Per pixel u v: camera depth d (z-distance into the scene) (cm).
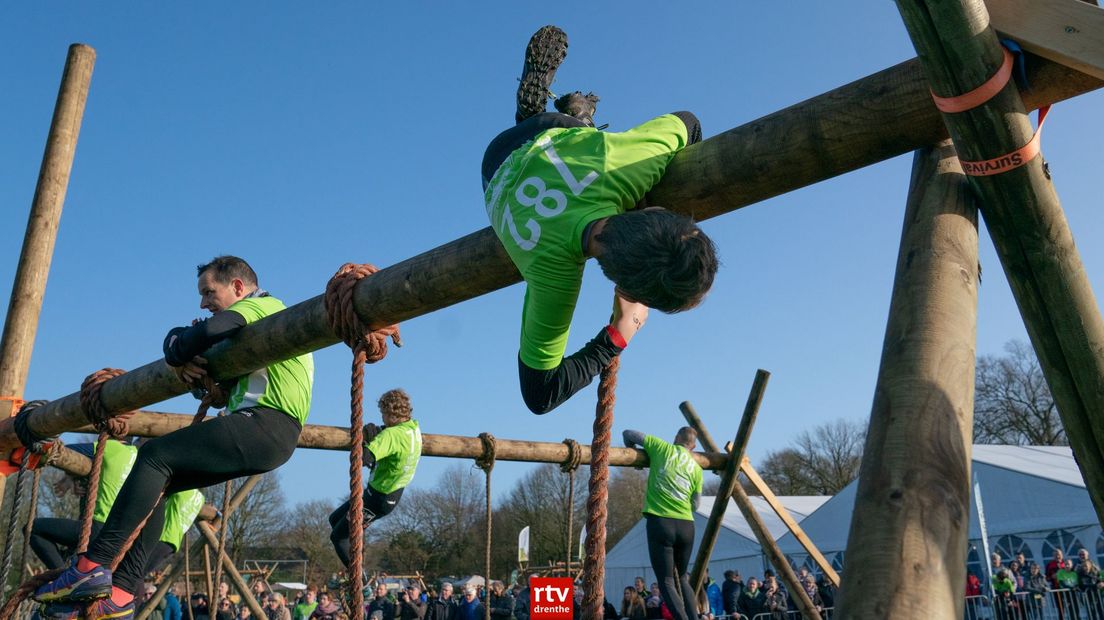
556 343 219
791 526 734
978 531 1833
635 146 213
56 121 540
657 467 674
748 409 686
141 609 714
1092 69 145
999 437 3997
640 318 241
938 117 178
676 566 680
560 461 634
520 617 1229
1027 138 154
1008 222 165
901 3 143
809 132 195
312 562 4475
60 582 278
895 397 149
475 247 247
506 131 237
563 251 204
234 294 345
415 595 1426
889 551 130
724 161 209
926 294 162
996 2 153
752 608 1396
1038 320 173
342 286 273
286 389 318
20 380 494
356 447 261
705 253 183
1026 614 1345
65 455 484
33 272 512
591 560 208
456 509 4534
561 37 249
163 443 290
